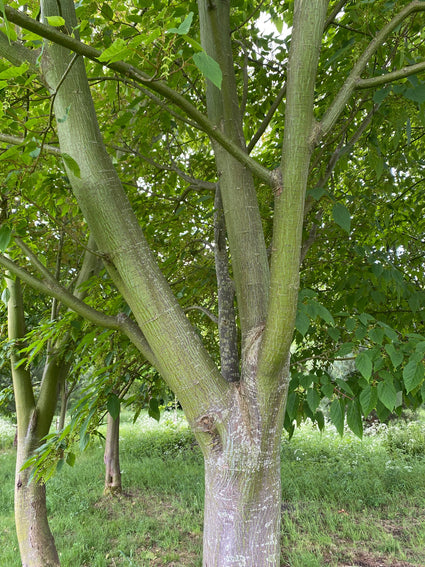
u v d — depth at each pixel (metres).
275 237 1.20
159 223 2.86
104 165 1.36
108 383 1.93
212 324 3.35
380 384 1.41
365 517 5.36
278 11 2.79
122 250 1.34
